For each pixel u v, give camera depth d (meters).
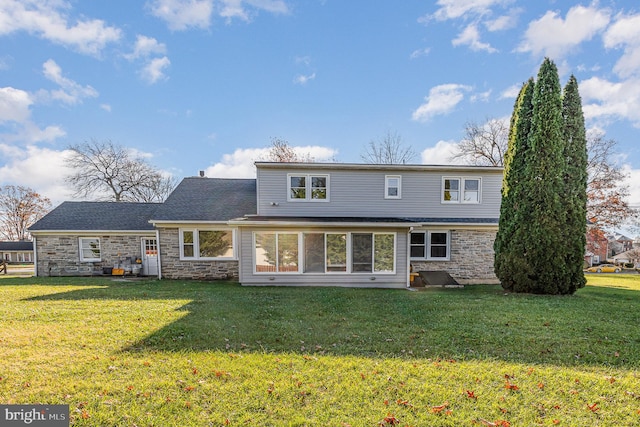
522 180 9.55
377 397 3.14
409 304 7.49
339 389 3.28
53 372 3.59
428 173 13.68
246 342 4.68
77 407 2.93
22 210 38.88
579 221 9.27
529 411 2.92
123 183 28.69
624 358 4.16
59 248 14.30
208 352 4.23
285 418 2.80
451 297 8.58
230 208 13.91
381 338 4.95
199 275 12.98
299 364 3.89
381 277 11.13
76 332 4.99
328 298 8.21
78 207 16.02
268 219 11.91
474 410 2.94
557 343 4.71
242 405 2.99
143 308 6.71
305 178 13.38
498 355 4.25
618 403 3.04
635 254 38.00
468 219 13.41
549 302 7.79
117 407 2.93
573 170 9.27
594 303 7.67
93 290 9.25
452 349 4.46
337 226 10.89
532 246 9.30
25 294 8.48
